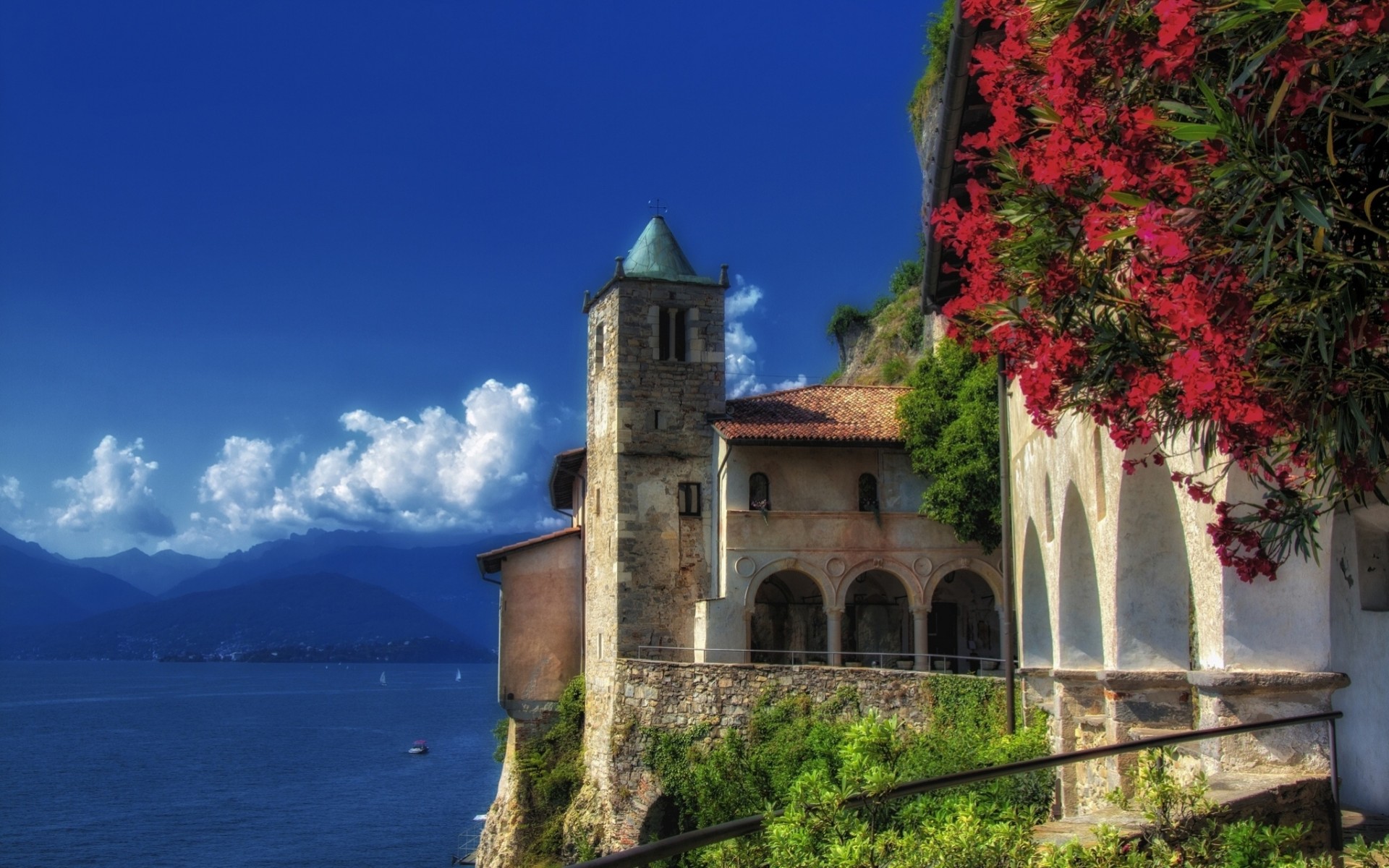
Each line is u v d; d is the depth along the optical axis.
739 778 31.53
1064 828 8.85
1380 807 12.41
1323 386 6.24
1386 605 12.70
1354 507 10.90
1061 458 18.23
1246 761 10.35
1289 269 5.94
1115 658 14.29
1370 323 5.96
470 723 156.00
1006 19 7.86
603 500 40.25
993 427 35.72
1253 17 5.30
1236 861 8.17
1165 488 13.70
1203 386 6.23
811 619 42.34
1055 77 6.81
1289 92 5.43
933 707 29.48
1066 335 7.52
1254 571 7.94
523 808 40.56
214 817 73.25
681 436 39.53
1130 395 7.20
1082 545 18.56
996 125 7.84
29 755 115.50
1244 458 7.48
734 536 37.75
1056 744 19.09
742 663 35.34
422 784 87.94
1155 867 8.05
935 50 50.59
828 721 31.55
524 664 42.38
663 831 34.66
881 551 38.22
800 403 41.19
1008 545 25.30
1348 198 6.02
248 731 145.75
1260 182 5.54
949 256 20.14
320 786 87.88
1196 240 6.12
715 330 40.25
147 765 106.12
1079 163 6.79
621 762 35.38
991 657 40.59
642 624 38.22
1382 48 5.18
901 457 38.91
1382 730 12.38
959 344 8.47
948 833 7.58
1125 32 6.52
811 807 7.30
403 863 56.62
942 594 42.97
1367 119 5.50
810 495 38.31
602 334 41.66
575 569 43.34
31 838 66.19
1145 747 7.66
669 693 34.78
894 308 61.59
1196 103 6.54
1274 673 10.29
